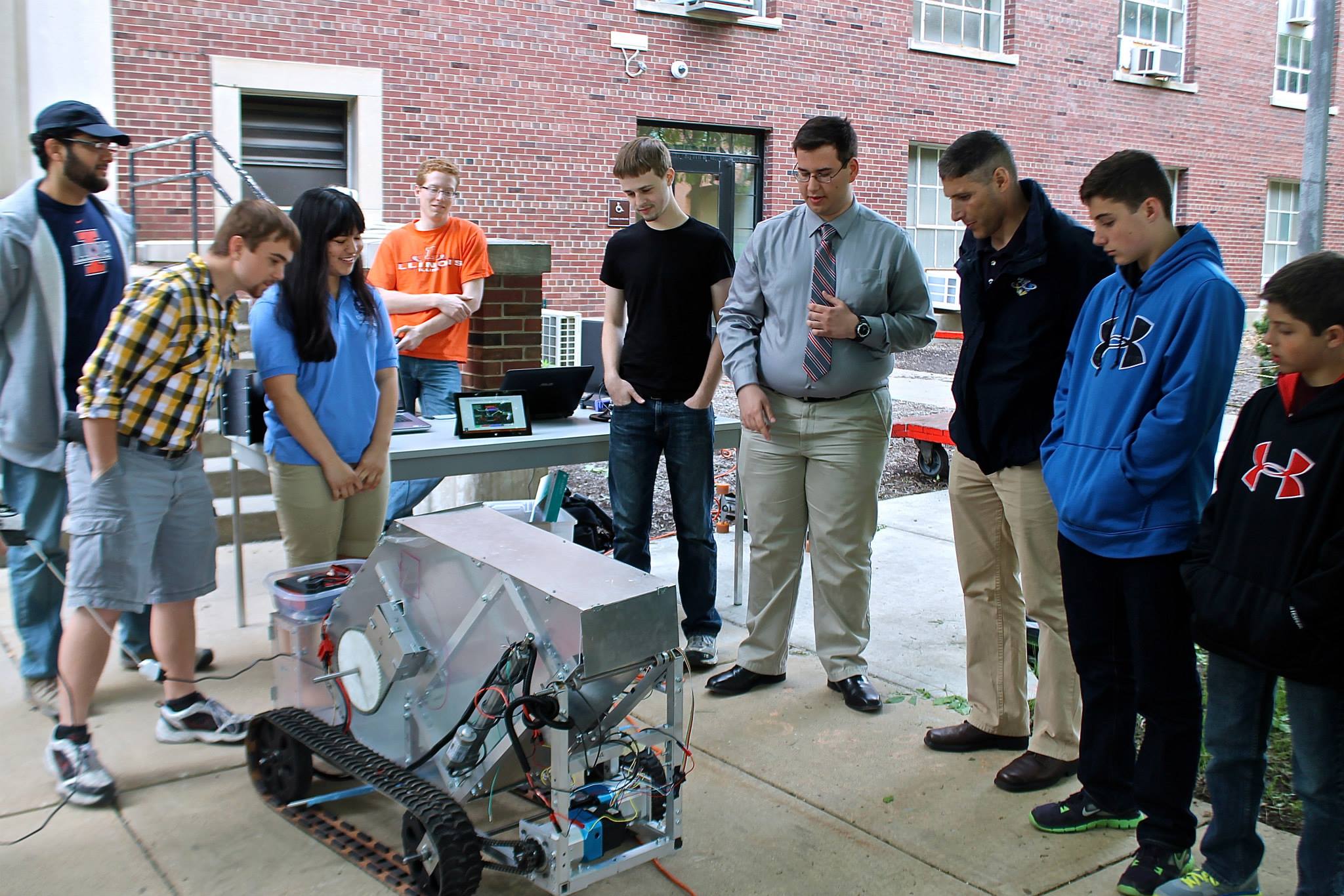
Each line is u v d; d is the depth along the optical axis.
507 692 2.33
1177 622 2.46
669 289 3.79
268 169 9.46
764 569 3.63
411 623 2.57
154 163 8.61
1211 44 16.05
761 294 3.57
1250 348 12.59
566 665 2.24
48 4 5.54
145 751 3.19
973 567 3.17
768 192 12.52
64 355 3.29
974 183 2.79
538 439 4.08
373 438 3.44
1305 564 2.11
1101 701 2.69
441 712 2.52
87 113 3.17
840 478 3.46
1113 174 2.42
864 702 3.50
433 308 4.96
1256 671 2.29
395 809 2.87
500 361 5.69
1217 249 2.45
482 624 2.41
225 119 8.90
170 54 8.61
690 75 11.64
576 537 4.43
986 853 2.70
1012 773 3.01
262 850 2.66
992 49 14.16
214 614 4.37
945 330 14.02
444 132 10.12
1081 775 2.76
